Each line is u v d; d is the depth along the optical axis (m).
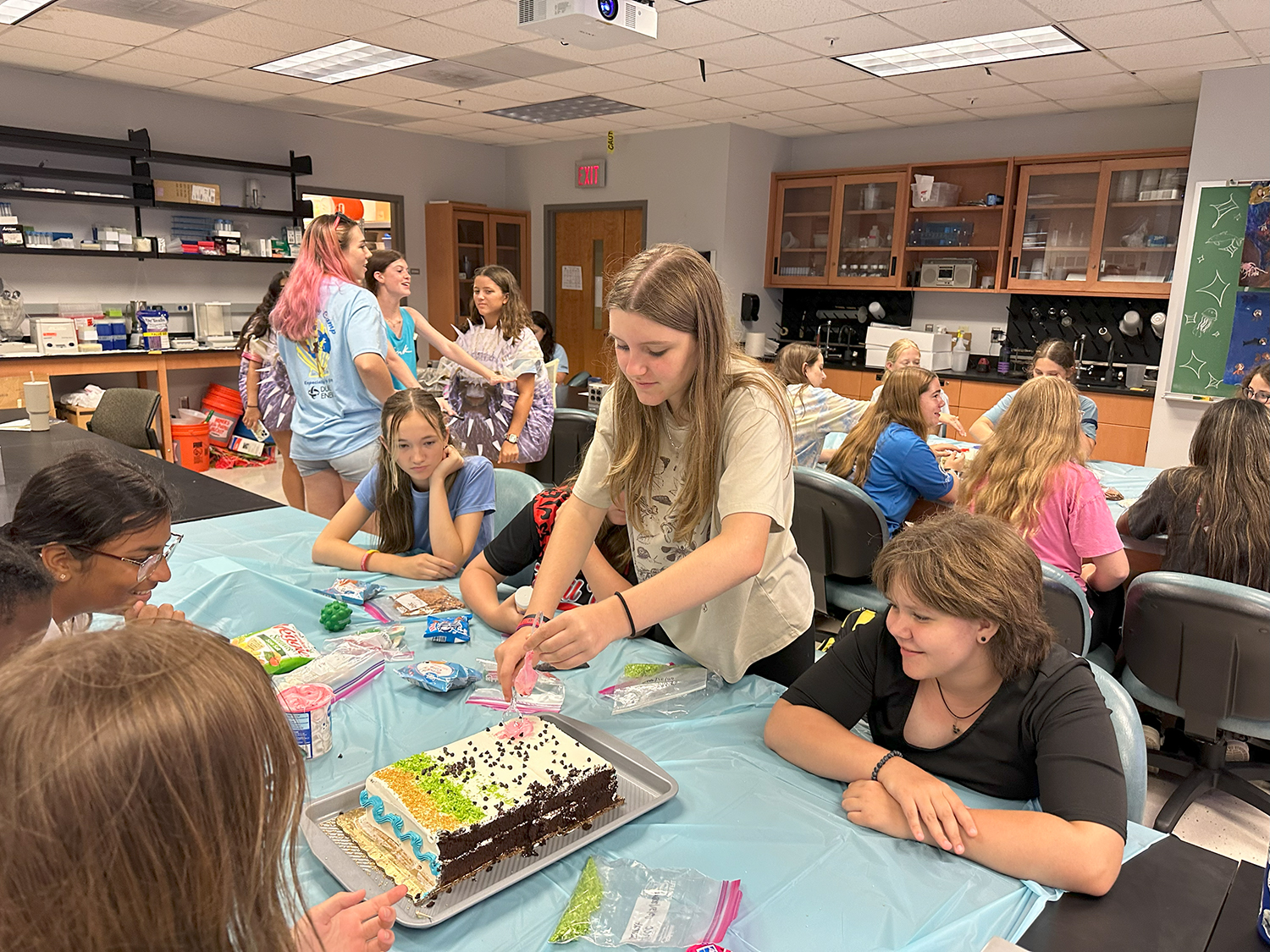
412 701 1.44
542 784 1.08
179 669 0.45
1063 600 2.01
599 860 1.04
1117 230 5.52
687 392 1.34
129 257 6.06
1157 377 5.51
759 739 1.34
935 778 1.15
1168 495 2.34
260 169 6.39
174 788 0.42
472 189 8.07
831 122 6.42
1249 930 0.92
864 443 3.10
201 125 6.22
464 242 7.80
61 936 0.41
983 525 1.13
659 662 1.61
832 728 1.25
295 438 3.08
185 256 6.06
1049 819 1.02
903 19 3.93
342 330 2.88
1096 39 4.10
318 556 2.14
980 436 4.09
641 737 1.34
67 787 0.40
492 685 1.50
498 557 1.87
